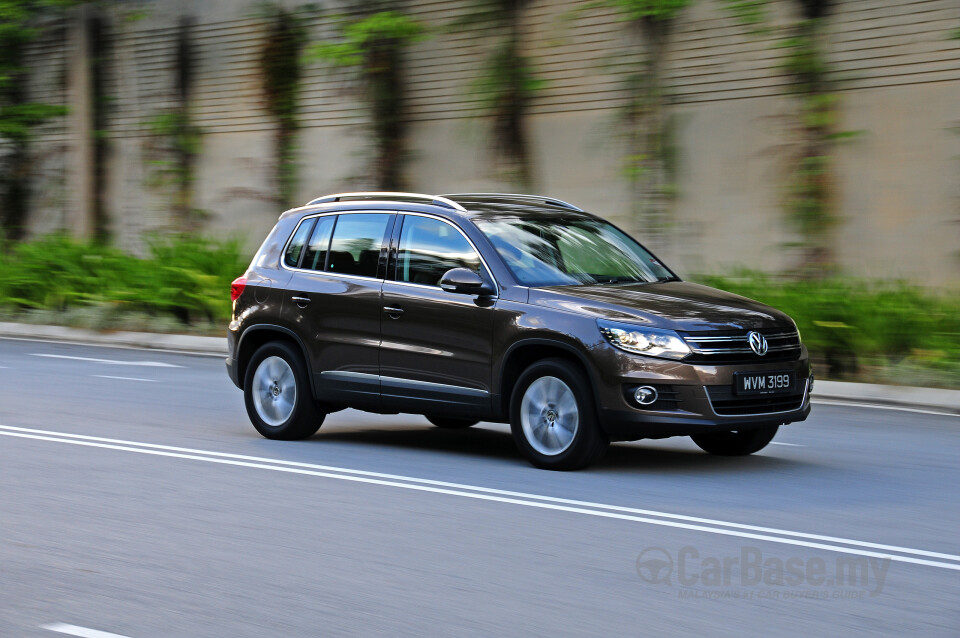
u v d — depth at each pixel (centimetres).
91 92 5825
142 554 1334
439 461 1941
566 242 2003
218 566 1285
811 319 3259
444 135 4722
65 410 2506
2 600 1163
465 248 1962
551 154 4453
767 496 1661
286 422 2148
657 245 4175
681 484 1741
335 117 5059
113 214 5825
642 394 1738
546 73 4428
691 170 4119
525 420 1855
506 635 1058
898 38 3738
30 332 4575
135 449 2031
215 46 5481
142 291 4484
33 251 4962
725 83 4034
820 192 3781
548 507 1575
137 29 5709
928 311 3256
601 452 1808
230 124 5444
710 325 1762
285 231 2231
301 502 1609
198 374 3247
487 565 1290
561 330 1805
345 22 4894
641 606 1143
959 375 2936
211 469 1853
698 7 4062
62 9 5744
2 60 5841
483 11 4484
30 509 1562
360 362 2048
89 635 1057
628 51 4203
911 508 1592
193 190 5553
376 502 1609
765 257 3994
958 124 3662
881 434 2311
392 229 2069
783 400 1833
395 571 1266
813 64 3772
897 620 1101
